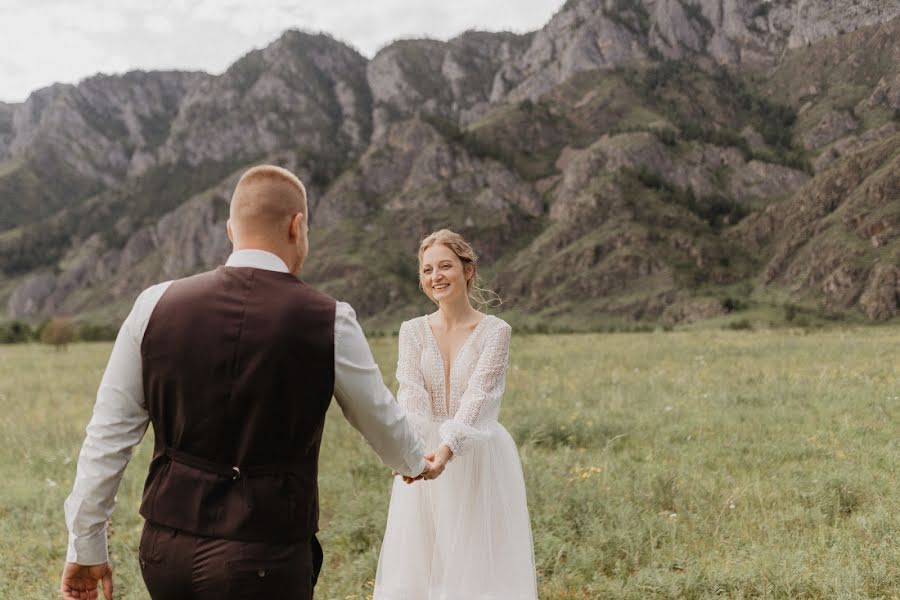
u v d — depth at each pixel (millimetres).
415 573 3271
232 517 1877
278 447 1931
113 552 4926
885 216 132250
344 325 2008
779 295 135250
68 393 14234
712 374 12242
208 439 1914
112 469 1979
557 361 16672
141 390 2000
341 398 2041
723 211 180500
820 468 5875
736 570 3959
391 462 2223
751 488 5430
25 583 4578
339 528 5137
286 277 2061
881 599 3572
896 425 7348
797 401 9000
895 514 4672
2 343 62406
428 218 194000
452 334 3359
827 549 4180
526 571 3221
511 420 8664
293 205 2131
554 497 5293
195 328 1932
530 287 160375
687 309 133750
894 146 151000
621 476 5965
